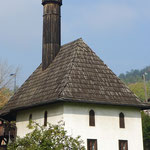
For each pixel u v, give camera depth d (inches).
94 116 1121.4
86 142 1088.2
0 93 1918.1
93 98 1110.4
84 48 1279.5
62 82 1141.1
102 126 1125.7
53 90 1152.2
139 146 1175.0
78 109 1100.5
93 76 1190.9
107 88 1175.6
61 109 1090.7
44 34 1384.1
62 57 1304.1
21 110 1325.0
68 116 1080.8
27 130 1272.1
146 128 1659.7
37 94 1247.5
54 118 1119.0
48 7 1387.8
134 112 1195.3
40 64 1471.5
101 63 1259.8
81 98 1088.2
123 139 1151.6
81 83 1142.3
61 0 1409.9
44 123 1167.6
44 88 1234.0
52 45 1365.7
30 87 1362.0
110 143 1125.7
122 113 1171.9
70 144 793.6
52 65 1328.7
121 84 1221.7
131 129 1174.3
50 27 1375.5
